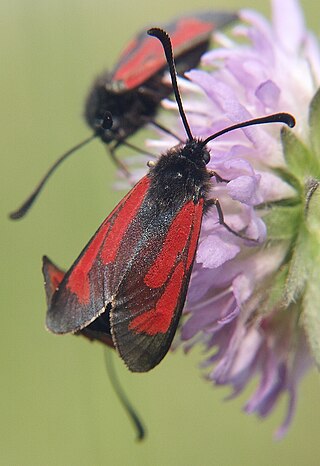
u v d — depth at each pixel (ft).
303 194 0.36
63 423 0.57
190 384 0.57
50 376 0.57
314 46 0.40
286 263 0.36
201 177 0.33
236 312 0.35
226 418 0.57
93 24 0.59
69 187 0.56
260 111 0.37
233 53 0.38
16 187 0.57
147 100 0.40
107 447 0.56
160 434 0.57
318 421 0.57
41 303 0.57
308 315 0.36
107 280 0.32
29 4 0.58
